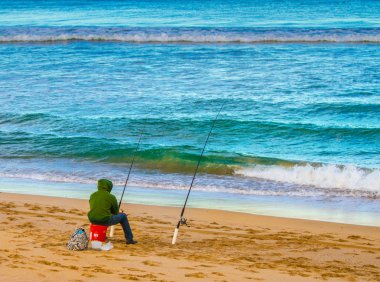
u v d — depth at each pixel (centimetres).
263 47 4931
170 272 952
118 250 1111
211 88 3425
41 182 1956
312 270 1064
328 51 4647
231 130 2638
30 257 981
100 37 5434
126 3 10162
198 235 1332
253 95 3241
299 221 1512
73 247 1066
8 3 11162
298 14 7569
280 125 2652
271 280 956
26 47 5178
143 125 2720
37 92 3422
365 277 1040
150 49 4922
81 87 3531
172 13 8075
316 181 1950
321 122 2759
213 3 9650
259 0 10044
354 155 2283
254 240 1307
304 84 3491
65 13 8619
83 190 1845
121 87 3509
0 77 3878
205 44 5159
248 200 1748
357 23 6366
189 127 2681
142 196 1778
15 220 1385
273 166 2088
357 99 3117
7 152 2333
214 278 934
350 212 1631
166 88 3453
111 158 2252
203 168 2103
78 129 2688
